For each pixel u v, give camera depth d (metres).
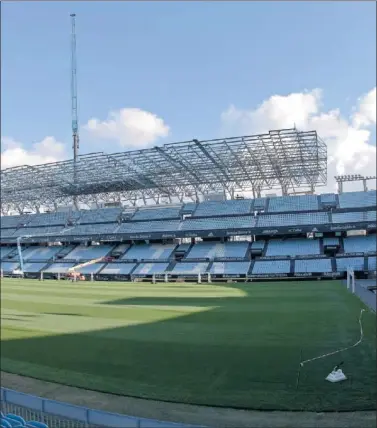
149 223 55.06
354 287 29.36
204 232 49.09
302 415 9.16
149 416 9.45
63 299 29.05
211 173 47.22
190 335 16.73
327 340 15.10
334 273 39.62
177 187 55.62
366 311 20.53
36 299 29.30
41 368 13.25
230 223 50.12
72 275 47.59
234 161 41.66
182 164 42.56
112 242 58.19
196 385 11.24
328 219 45.94
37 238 59.38
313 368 12.12
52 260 56.41
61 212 66.00
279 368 12.27
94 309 24.17
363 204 47.06
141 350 14.84
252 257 46.44
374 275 38.81
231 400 10.12
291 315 20.22
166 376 12.06
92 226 58.69
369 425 8.56
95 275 48.56
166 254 50.25
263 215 50.03
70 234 57.41
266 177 49.66
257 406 9.72
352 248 43.19
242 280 41.38
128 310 23.45
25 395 7.68
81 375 12.47
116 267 49.50
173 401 10.24
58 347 15.69
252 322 18.89
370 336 15.41
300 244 46.34
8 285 40.62
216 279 42.28
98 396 10.79
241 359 13.30
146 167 43.78
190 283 39.50
